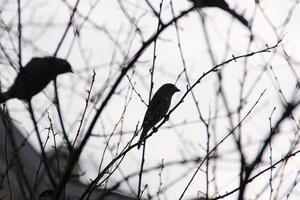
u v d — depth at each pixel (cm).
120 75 966
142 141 1034
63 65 1120
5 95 995
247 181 980
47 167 939
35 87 1034
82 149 925
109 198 1015
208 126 1082
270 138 1027
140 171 982
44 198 977
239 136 1045
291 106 1069
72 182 1141
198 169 1007
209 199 988
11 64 1019
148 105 1066
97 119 938
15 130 1064
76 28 1123
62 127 995
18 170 923
